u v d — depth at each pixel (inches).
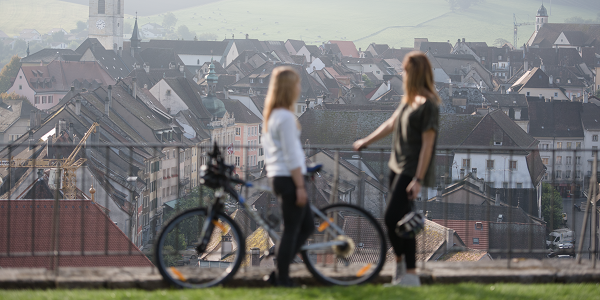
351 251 592.1
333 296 551.2
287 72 532.1
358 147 635.5
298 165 528.7
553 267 652.1
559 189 6348.4
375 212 3535.9
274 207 1151.0
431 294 557.6
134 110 6599.4
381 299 543.8
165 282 589.9
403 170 562.3
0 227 1430.9
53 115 5433.1
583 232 708.0
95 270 619.8
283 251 557.3
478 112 6781.5
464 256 2085.4
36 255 637.3
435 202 3257.9
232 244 652.7
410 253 597.3
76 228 1488.7
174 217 577.9
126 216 3604.8
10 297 537.3
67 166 2815.0
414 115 548.7
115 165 4800.7
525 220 3270.2
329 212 597.0
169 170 5905.5
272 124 531.2
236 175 591.8
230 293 552.7
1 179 2699.3
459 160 4436.5
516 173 4407.0
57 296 540.4
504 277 624.4
